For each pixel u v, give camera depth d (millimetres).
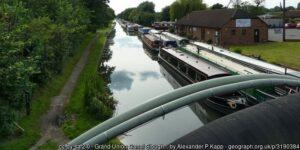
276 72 25172
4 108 14164
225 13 54906
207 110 24250
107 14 65000
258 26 52406
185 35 67938
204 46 44938
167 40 52094
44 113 20766
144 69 43531
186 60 33969
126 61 49781
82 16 44625
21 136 16812
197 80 29172
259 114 8758
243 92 23234
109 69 43562
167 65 41562
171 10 88562
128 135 19891
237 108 22609
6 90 14070
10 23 17641
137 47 66500
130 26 107000
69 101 23219
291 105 9086
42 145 16453
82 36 45719
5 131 14906
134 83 35562
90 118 20391
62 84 27531
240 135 8219
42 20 24656
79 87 27062
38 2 29656
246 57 33500
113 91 32125
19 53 18672
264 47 46438
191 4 85562
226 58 33750
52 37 26359
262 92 22141
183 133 20594
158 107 12539
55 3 33094
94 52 47062
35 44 21609
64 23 33562
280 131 8477
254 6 80812
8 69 13695
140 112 12602
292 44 48031
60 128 18578
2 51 14141
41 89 23797
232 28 51969
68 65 34250
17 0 23422
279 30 58781
